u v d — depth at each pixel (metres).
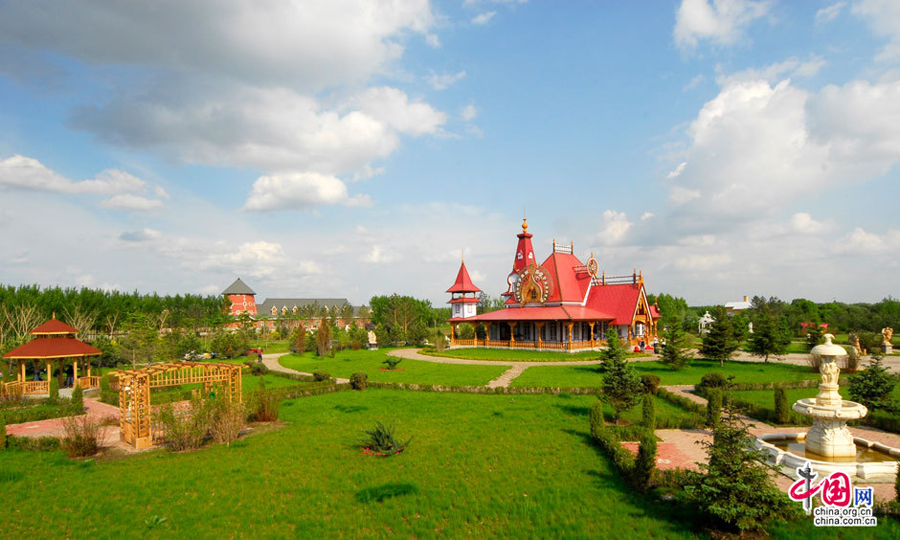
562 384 35.06
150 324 61.50
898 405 23.52
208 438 22.41
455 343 67.69
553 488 15.51
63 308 84.00
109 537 12.70
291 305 156.75
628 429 21.84
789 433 20.27
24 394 36.78
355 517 13.60
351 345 76.69
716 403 22.62
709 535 12.25
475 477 16.67
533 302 62.22
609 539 12.21
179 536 12.75
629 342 57.06
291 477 16.98
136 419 21.17
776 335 44.59
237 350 66.06
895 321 78.25
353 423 25.14
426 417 26.06
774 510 12.03
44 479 17.08
